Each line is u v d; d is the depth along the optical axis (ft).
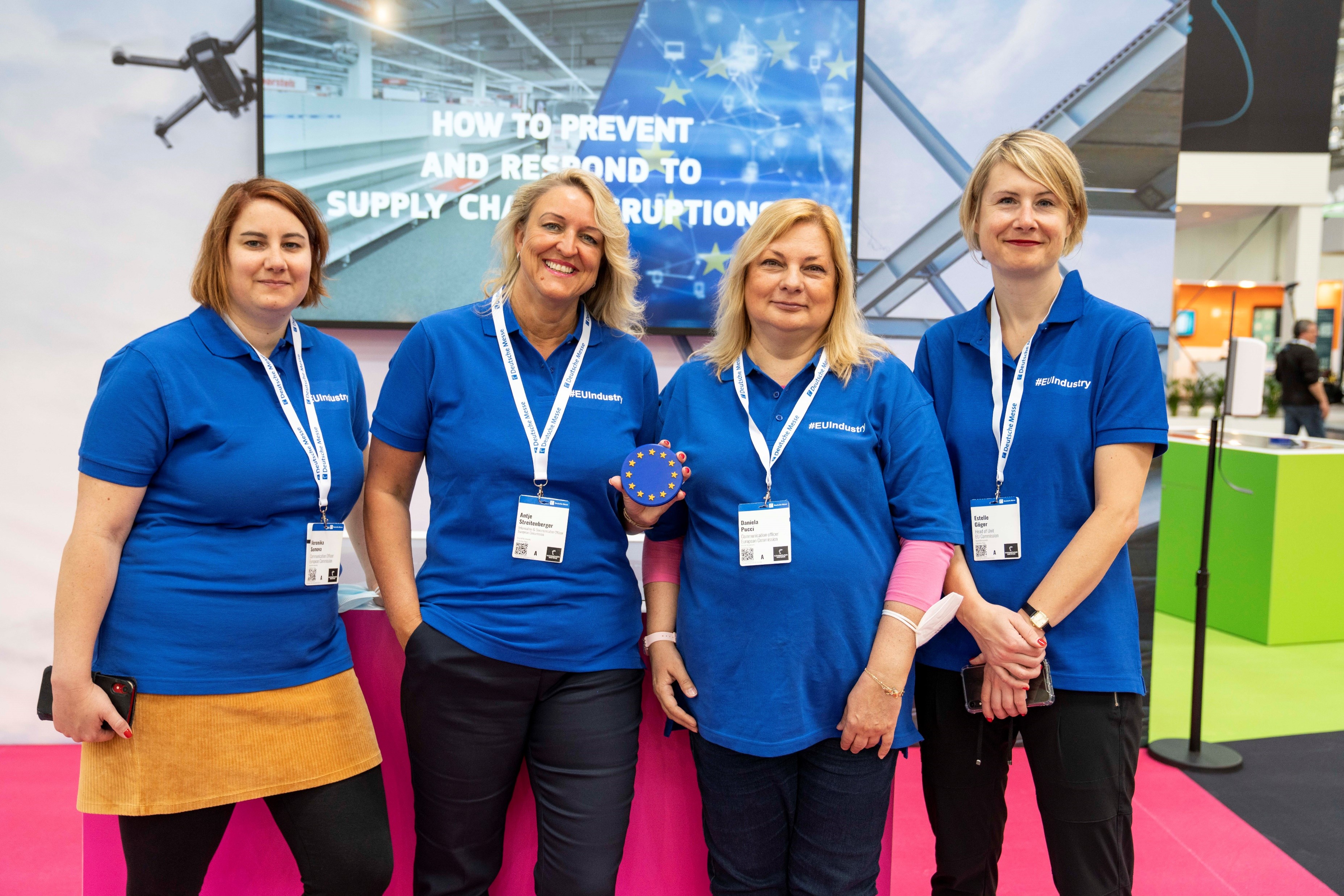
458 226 9.24
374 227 9.18
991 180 4.58
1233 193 17.74
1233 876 6.99
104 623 4.00
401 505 4.83
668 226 9.31
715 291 9.39
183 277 9.25
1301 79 17.38
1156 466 9.91
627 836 5.25
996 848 4.96
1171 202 9.73
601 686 4.52
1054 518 4.50
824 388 4.37
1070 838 4.50
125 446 3.91
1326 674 12.05
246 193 4.21
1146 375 4.36
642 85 9.19
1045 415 4.55
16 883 6.66
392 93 9.08
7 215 9.03
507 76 9.14
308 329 4.71
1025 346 4.70
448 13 9.03
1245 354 9.86
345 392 4.71
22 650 9.37
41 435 9.23
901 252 9.71
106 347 9.23
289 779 4.22
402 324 9.29
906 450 4.31
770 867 4.36
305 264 4.28
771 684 4.11
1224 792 8.52
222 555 4.07
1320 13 17.10
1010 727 4.77
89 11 8.87
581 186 4.54
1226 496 14.08
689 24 9.14
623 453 4.62
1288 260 36.42
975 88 9.56
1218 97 17.52
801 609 4.11
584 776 4.44
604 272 4.81
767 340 4.46
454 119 9.16
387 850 4.46
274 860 5.11
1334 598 13.51
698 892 5.27
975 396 4.81
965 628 4.73
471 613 4.41
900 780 8.98
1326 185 17.54
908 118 9.58
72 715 3.85
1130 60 9.55
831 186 9.37
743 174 9.32
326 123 9.04
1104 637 4.47
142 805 3.95
